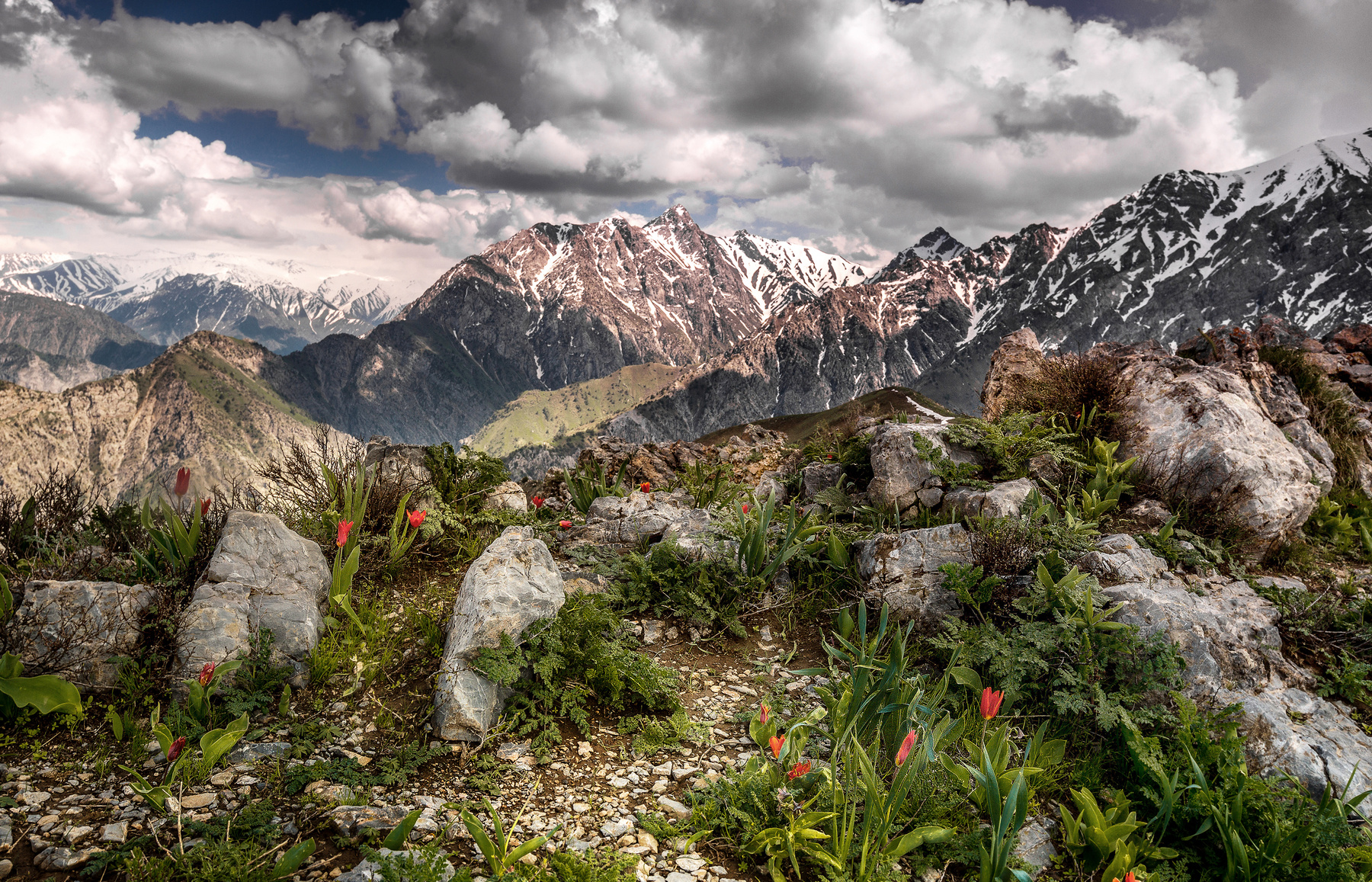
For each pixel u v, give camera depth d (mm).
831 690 5672
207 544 6137
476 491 9086
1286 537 8172
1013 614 5922
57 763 4195
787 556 7305
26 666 4551
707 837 4160
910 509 8156
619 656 5660
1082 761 4820
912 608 6387
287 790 4125
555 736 4941
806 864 3979
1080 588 5770
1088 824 4191
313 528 7137
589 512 9539
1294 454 8102
